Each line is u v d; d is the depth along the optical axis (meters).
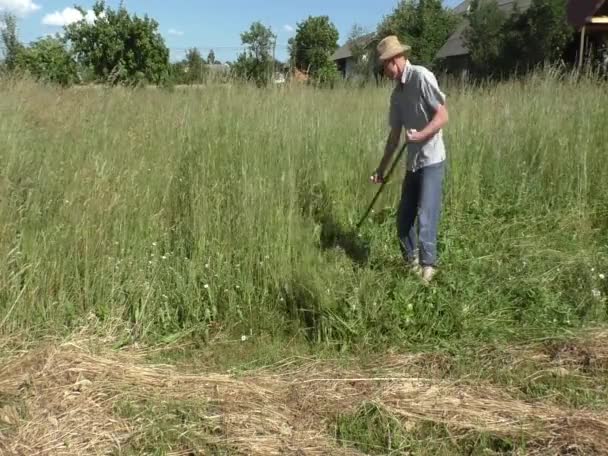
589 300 4.54
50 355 3.73
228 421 3.27
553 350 4.00
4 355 3.80
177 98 7.02
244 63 7.63
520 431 3.20
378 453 3.13
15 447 3.04
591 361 3.82
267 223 4.84
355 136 6.82
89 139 5.62
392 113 5.15
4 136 5.17
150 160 5.45
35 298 4.20
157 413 3.32
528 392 3.58
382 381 3.69
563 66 9.18
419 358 3.97
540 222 6.10
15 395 3.40
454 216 6.18
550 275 4.96
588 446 3.05
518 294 4.66
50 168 4.96
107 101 6.81
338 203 6.10
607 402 3.48
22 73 7.89
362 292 4.43
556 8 15.90
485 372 3.78
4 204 4.36
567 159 6.65
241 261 4.71
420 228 4.94
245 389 3.58
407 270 4.92
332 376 3.77
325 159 6.37
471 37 17.94
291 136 6.23
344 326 4.25
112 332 4.20
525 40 16.25
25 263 4.29
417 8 24.58
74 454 3.02
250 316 4.48
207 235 4.84
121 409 3.34
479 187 6.58
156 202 5.08
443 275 4.81
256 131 6.01
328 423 3.32
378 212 6.12
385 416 3.31
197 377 3.69
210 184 5.22
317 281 4.46
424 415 3.35
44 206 4.61
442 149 4.95
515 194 6.55
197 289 4.56
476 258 5.27
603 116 7.11
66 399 3.39
